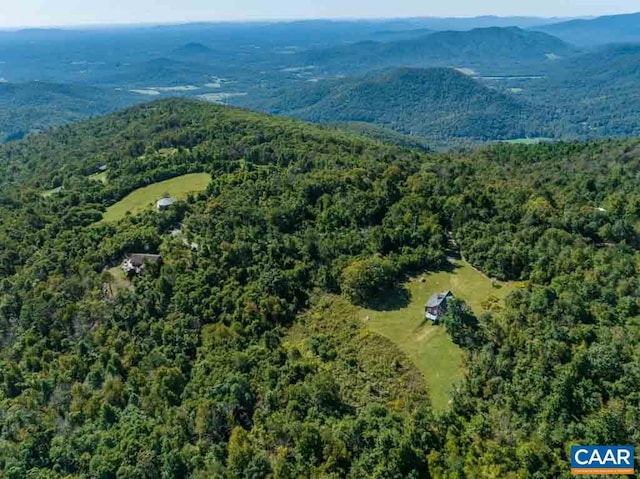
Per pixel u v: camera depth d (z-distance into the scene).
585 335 64.81
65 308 85.81
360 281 84.94
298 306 86.44
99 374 73.00
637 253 86.44
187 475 53.75
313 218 108.31
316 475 50.81
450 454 51.94
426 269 92.38
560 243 88.75
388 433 53.97
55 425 64.81
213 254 93.56
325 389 62.88
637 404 55.25
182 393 67.00
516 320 71.19
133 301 86.06
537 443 52.56
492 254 89.31
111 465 55.41
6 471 57.16
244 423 61.19
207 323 82.12
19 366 78.12
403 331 77.56
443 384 66.69
